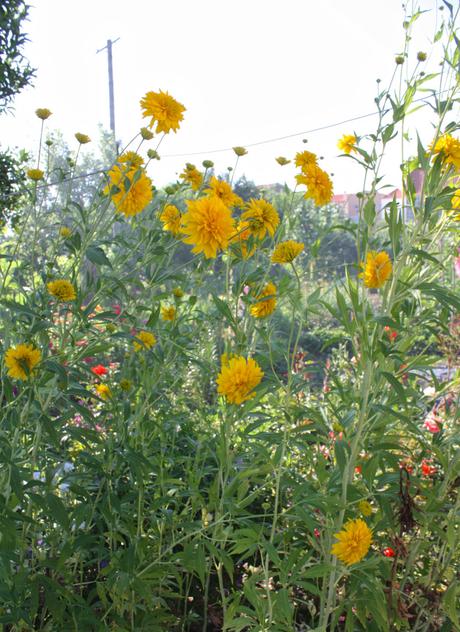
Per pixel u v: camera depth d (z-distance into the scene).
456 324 2.23
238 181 17.56
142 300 2.26
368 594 1.82
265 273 1.93
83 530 2.02
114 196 2.03
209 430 2.33
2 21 4.13
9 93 4.32
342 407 1.87
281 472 1.73
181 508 2.46
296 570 1.68
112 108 16.84
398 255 1.80
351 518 1.81
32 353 1.63
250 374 1.57
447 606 1.86
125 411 2.03
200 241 1.69
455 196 1.91
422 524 1.90
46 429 1.66
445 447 2.14
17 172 4.20
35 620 2.00
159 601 2.07
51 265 2.24
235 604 1.79
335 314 1.81
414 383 2.10
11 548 1.56
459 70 1.79
